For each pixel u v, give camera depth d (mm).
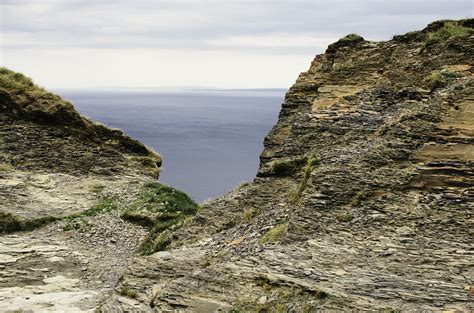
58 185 37750
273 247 17734
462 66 27109
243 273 16266
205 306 15453
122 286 18281
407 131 21797
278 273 15773
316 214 18906
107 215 34125
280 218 20484
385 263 15555
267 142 30844
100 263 27484
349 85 31234
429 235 16766
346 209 18953
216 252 19828
